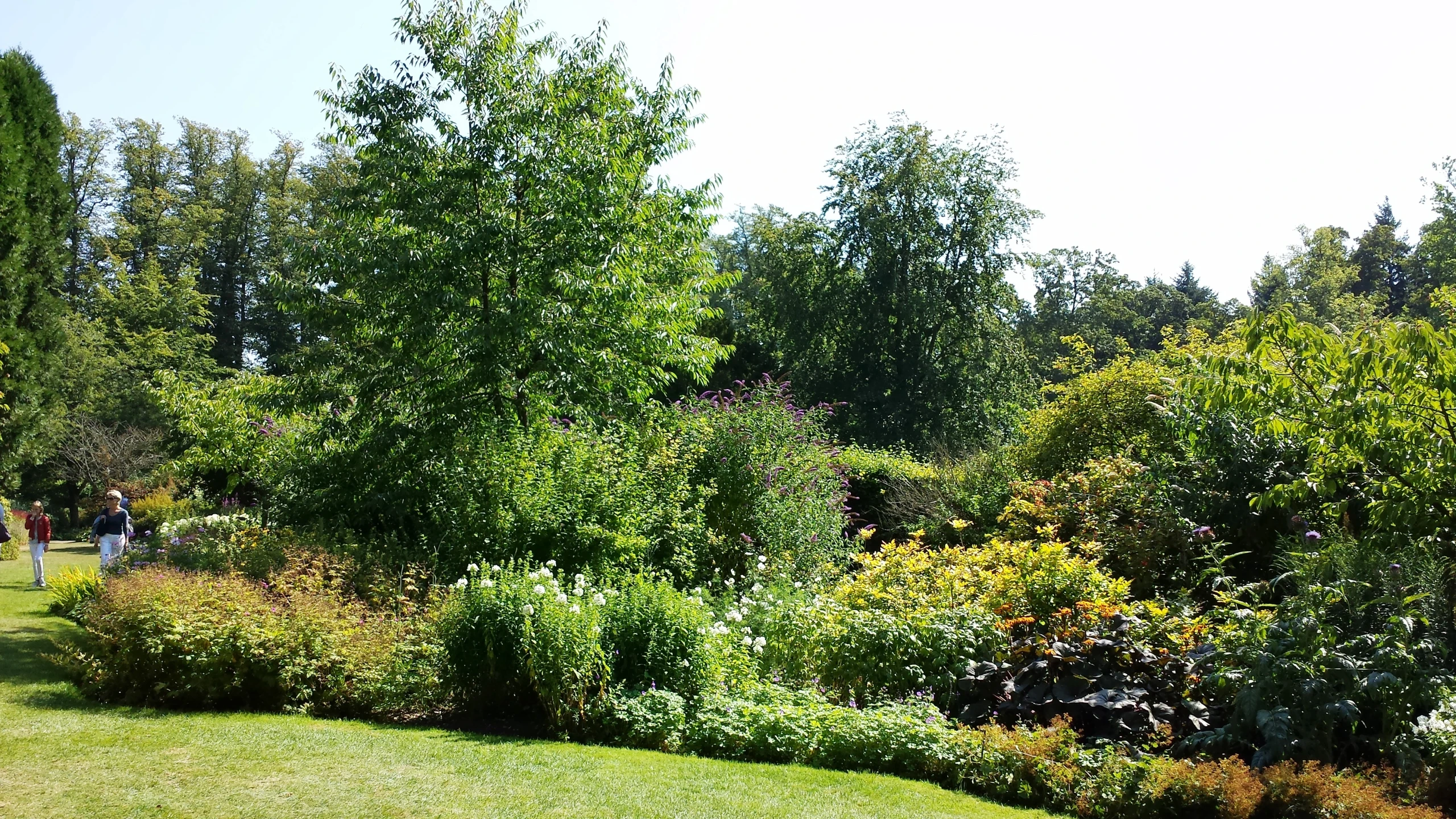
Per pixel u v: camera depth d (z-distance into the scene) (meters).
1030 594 6.76
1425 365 5.74
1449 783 4.58
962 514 12.80
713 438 11.27
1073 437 12.01
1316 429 6.24
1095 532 8.88
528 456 9.21
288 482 11.28
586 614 6.37
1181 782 4.70
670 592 6.79
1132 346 44.22
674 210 12.21
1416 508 5.95
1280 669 5.17
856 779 5.19
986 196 29.86
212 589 7.09
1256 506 7.54
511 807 4.41
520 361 11.00
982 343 30.34
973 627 6.51
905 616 6.81
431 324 10.58
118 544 12.58
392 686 6.60
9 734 5.36
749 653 6.95
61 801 4.25
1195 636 6.19
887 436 28.16
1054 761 5.08
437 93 11.25
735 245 46.72
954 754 5.33
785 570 9.99
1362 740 5.11
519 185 11.16
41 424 18.38
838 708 6.03
